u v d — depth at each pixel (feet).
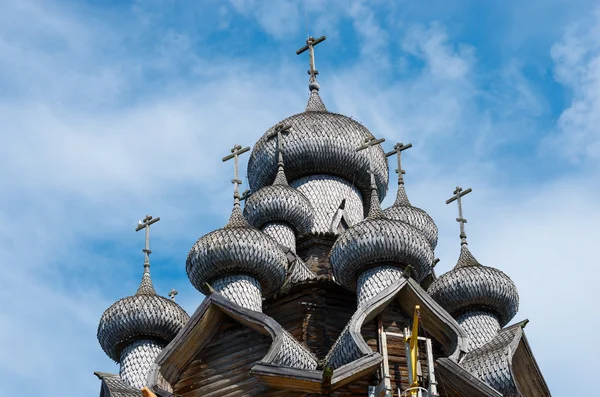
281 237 152.35
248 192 167.63
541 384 134.31
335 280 142.00
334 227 156.56
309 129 164.76
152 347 145.48
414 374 118.73
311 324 136.87
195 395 130.00
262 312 138.82
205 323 131.54
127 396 131.54
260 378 122.83
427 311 131.03
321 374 121.80
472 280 144.66
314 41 180.04
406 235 137.69
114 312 146.00
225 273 139.54
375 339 130.21
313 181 164.04
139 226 156.04
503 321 146.72
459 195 155.94
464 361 130.52
